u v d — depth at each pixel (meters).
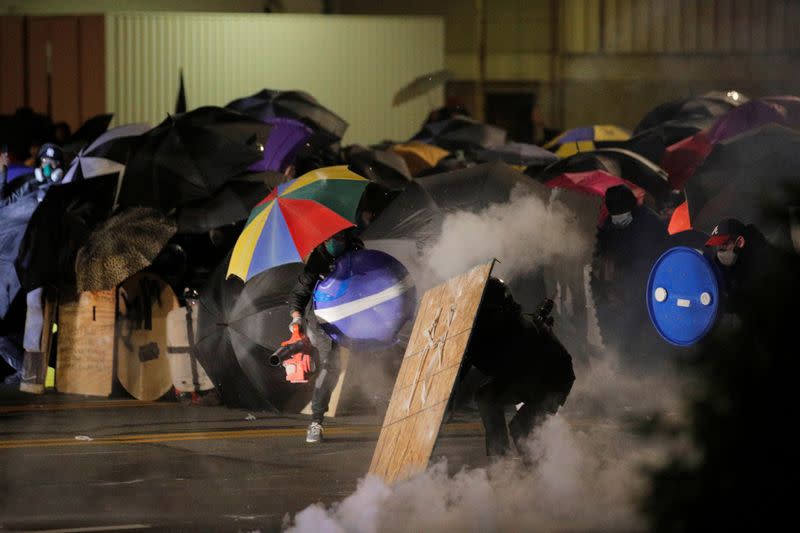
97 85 29.75
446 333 9.48
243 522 9.21
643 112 44.91
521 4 44.06
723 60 44.59
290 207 12.59
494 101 44.38
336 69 30.64
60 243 16.27
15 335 17.59
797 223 6.07
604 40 44.62
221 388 14.91
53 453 12.24
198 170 16.66
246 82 30.22
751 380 5.96
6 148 18.94
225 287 14.66
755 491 5.93
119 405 15.62
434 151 23.45
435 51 31.02
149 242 15.88
